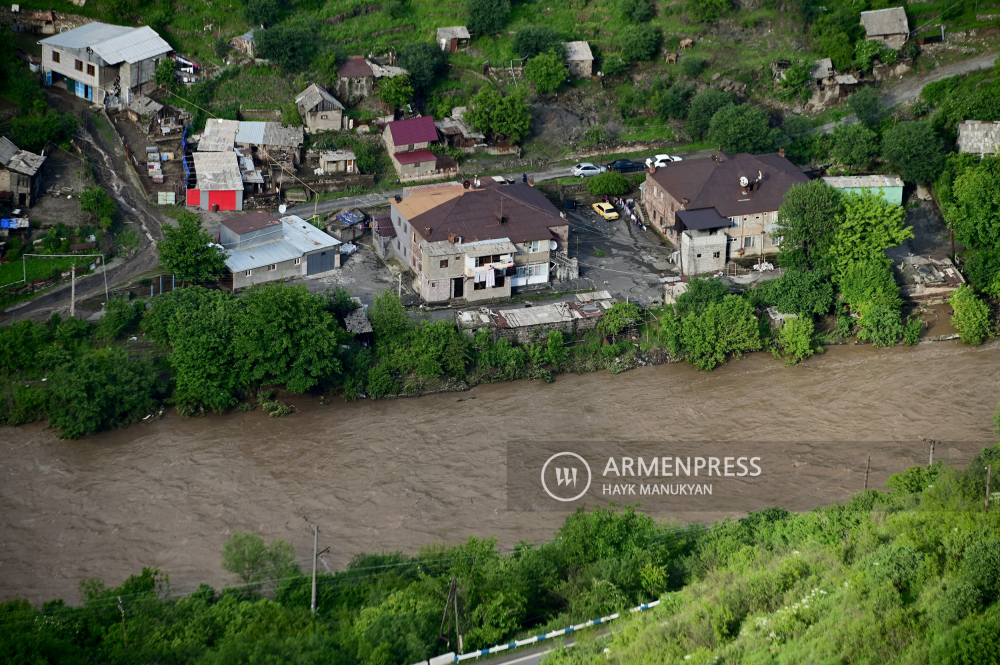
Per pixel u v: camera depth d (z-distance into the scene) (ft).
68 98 450.30
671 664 208.44
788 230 384.68
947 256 401.90
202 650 218.18
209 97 456.04
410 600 232.94
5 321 352.69
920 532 238.89
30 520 288.10
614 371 360.28
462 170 454.81
